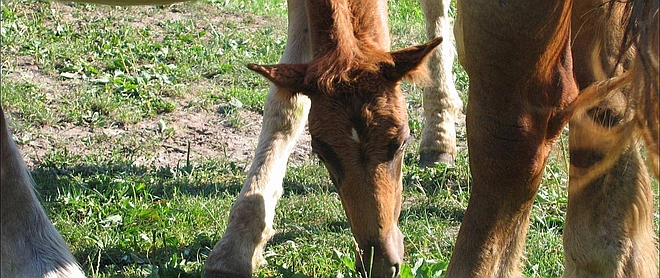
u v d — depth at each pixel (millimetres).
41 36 11805
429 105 8422
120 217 6902
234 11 14211
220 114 9836
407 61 5316
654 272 4281
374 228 5266
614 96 3982
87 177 7848
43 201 7211
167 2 5188
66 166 8086
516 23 3703
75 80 10445
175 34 12531
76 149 8641
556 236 6574
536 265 5953
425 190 7766
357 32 5613
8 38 11422
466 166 8281
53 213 6961
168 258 6180
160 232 6676
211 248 6469
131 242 6441
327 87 5230
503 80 3879
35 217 4723
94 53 11312
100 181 7609
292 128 6270
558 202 7277
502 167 4066
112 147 8750
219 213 7039
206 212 7055
